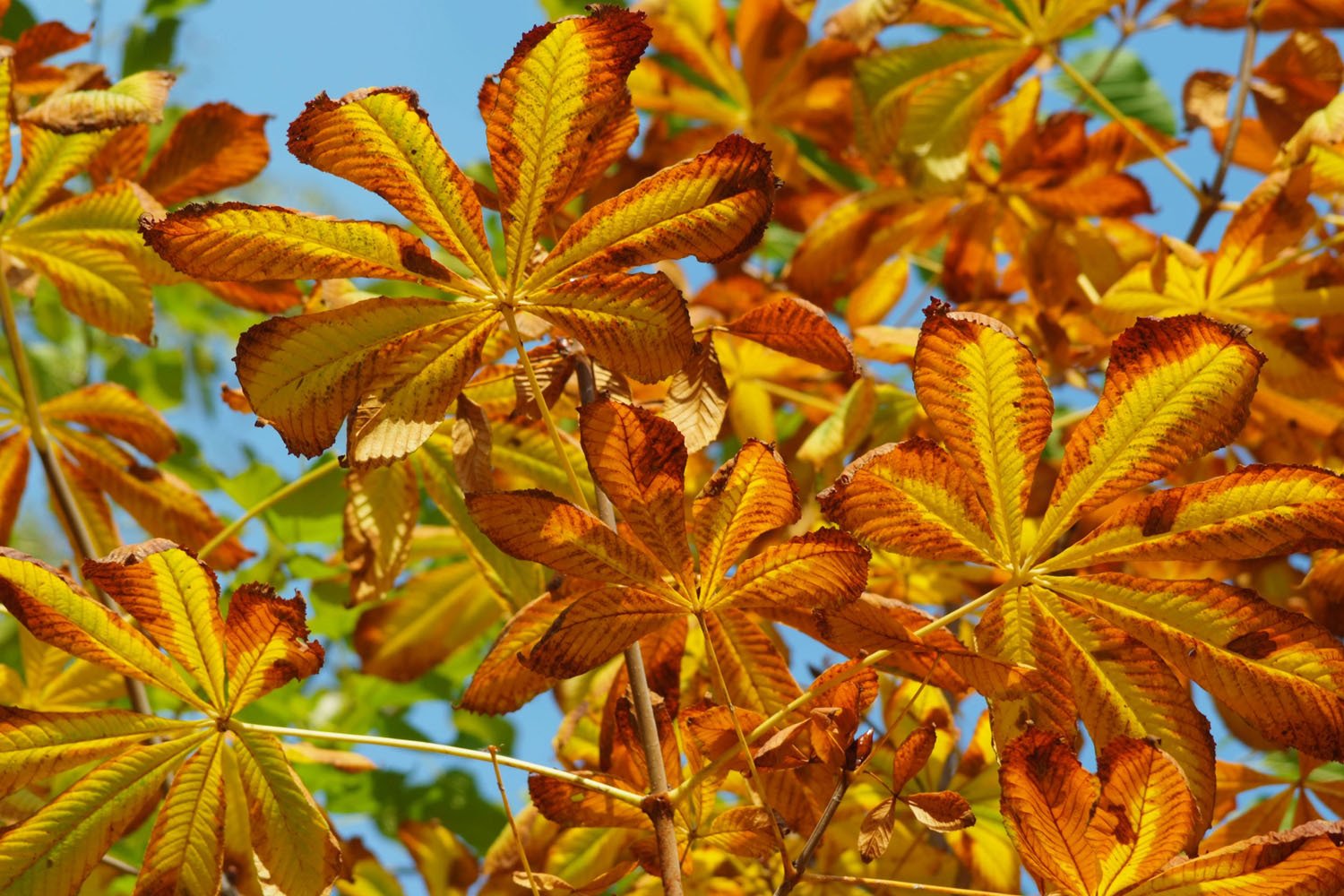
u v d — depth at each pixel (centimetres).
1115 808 165
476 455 175
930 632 171
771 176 166
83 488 210
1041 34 217
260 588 167
